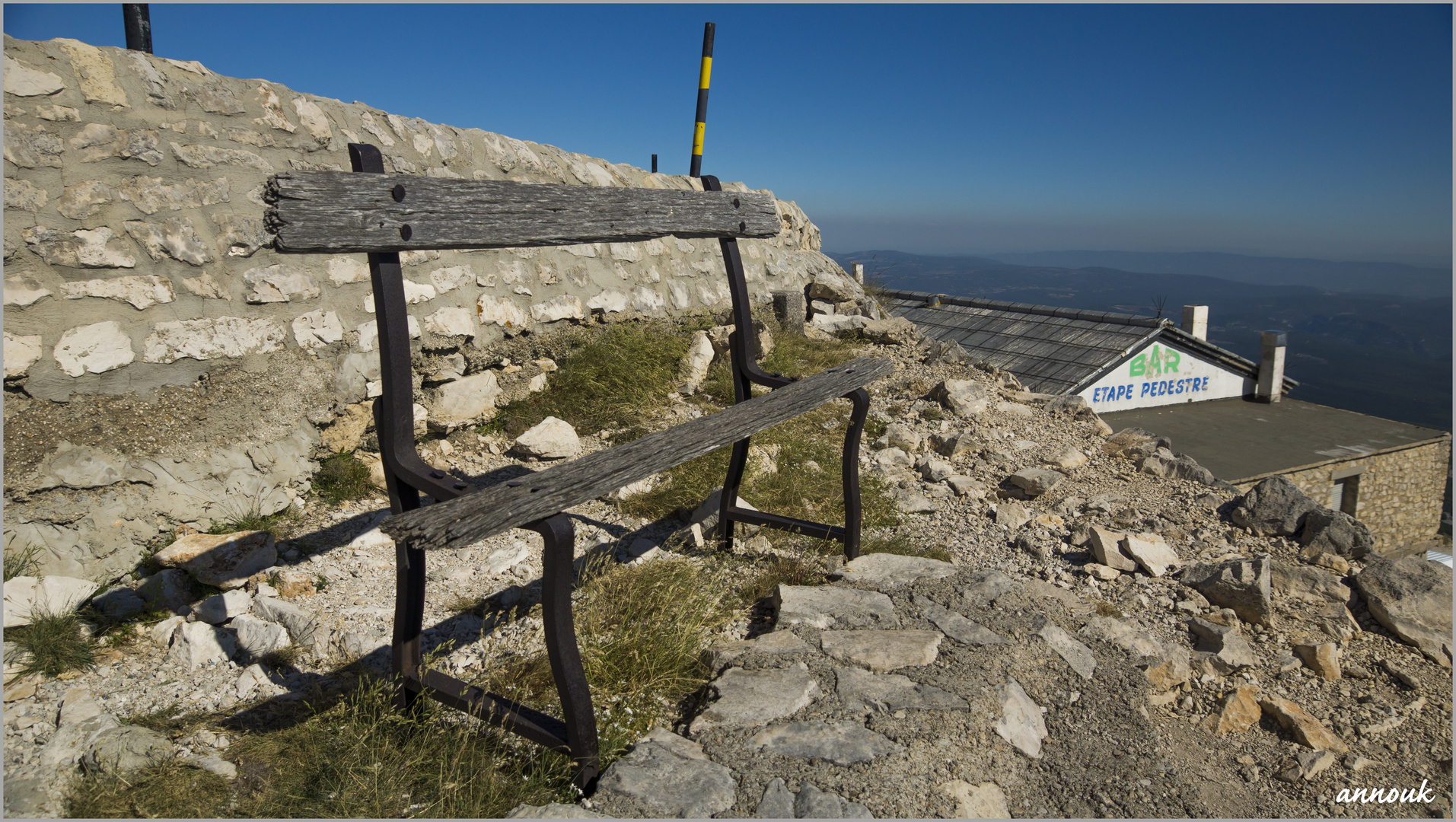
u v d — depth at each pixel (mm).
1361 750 2361
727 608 2795
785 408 2711
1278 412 14547
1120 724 2301
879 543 3312
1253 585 2936
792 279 7086
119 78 2797
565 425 4000
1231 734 2424
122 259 2746
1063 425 5176
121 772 1751
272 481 3125
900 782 1871
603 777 1817
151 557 2689
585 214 2590
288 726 2047
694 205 3123
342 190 1806
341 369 3471
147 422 2787
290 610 2482
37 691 2098
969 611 2738
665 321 5570
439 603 2727
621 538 3252
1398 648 2861
